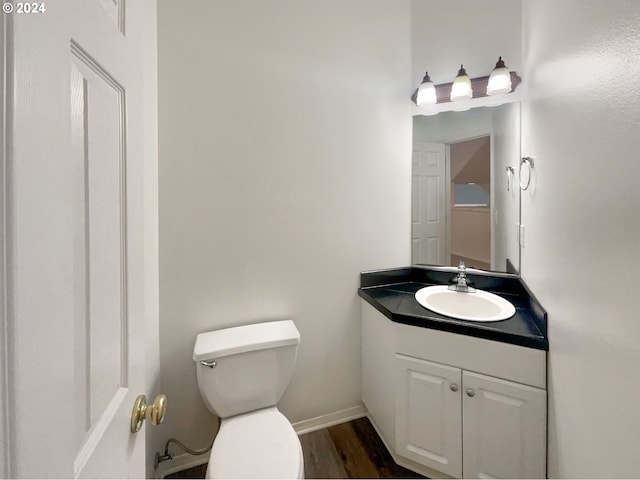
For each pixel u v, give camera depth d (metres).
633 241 0.61
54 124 0.33
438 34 1.79
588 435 0.81
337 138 1.67
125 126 0.55
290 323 1.53
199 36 1.37
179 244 1.38
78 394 0.39
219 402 1.27
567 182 0.94
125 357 0.55
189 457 1.45
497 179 1.70
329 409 1.73
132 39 0.58
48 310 0.32
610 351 0.70
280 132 1.54
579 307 0.85
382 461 1.48
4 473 0.26
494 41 1.69
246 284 1.51
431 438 1.34
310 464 1.46
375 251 1.79
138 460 0.60
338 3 1.63
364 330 1.75
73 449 0.37
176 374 1.40
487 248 1.74
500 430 1.20
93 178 0.43
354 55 1.68
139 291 0.61
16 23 0.27
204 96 1.39
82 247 0.40
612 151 0.69
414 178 1.84
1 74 0.26
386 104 1.77
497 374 1.20
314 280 1.66
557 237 1.02
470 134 1.75
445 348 1.30
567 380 0.94
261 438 1.13
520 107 1.57
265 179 1.52
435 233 1.86
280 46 1.52
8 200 0.27
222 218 1.45
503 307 1.43
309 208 1.62
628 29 0.62
